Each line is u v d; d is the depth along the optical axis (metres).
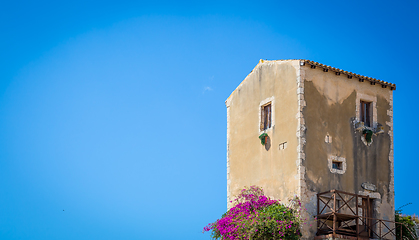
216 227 18.12
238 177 20.67
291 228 15.87
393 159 19.16
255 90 20.44
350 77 18.70
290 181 17.17
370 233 17.62
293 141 17.38
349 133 18.28
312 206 16.67
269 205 17.52
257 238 16.22
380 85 19.58
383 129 19.02
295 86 17.80
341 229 16.08
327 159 17.47
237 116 21.66
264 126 19.67
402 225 18.88
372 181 18.36
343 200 16.33
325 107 17.94
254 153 19.73
